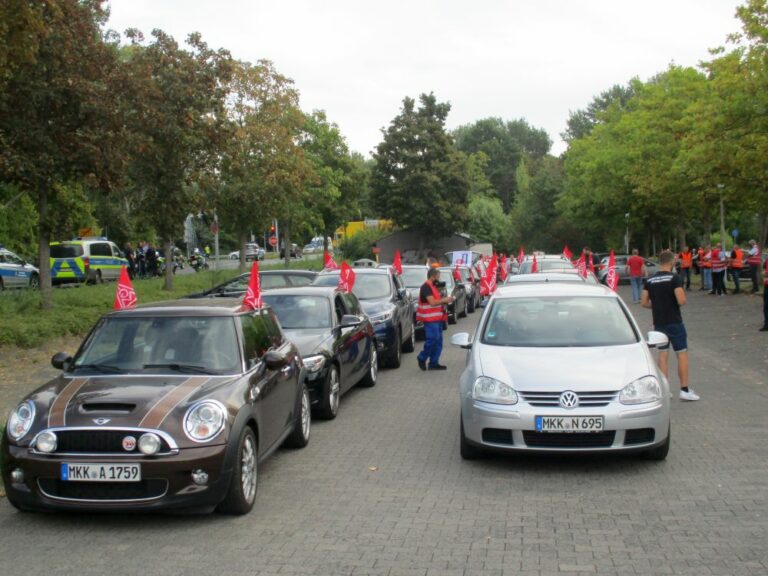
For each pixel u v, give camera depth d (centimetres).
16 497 576
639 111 4875
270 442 695
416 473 722
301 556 520
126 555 526
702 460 740
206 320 705
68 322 1652
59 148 1722
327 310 1089
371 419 975
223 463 577
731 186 2784
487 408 704
